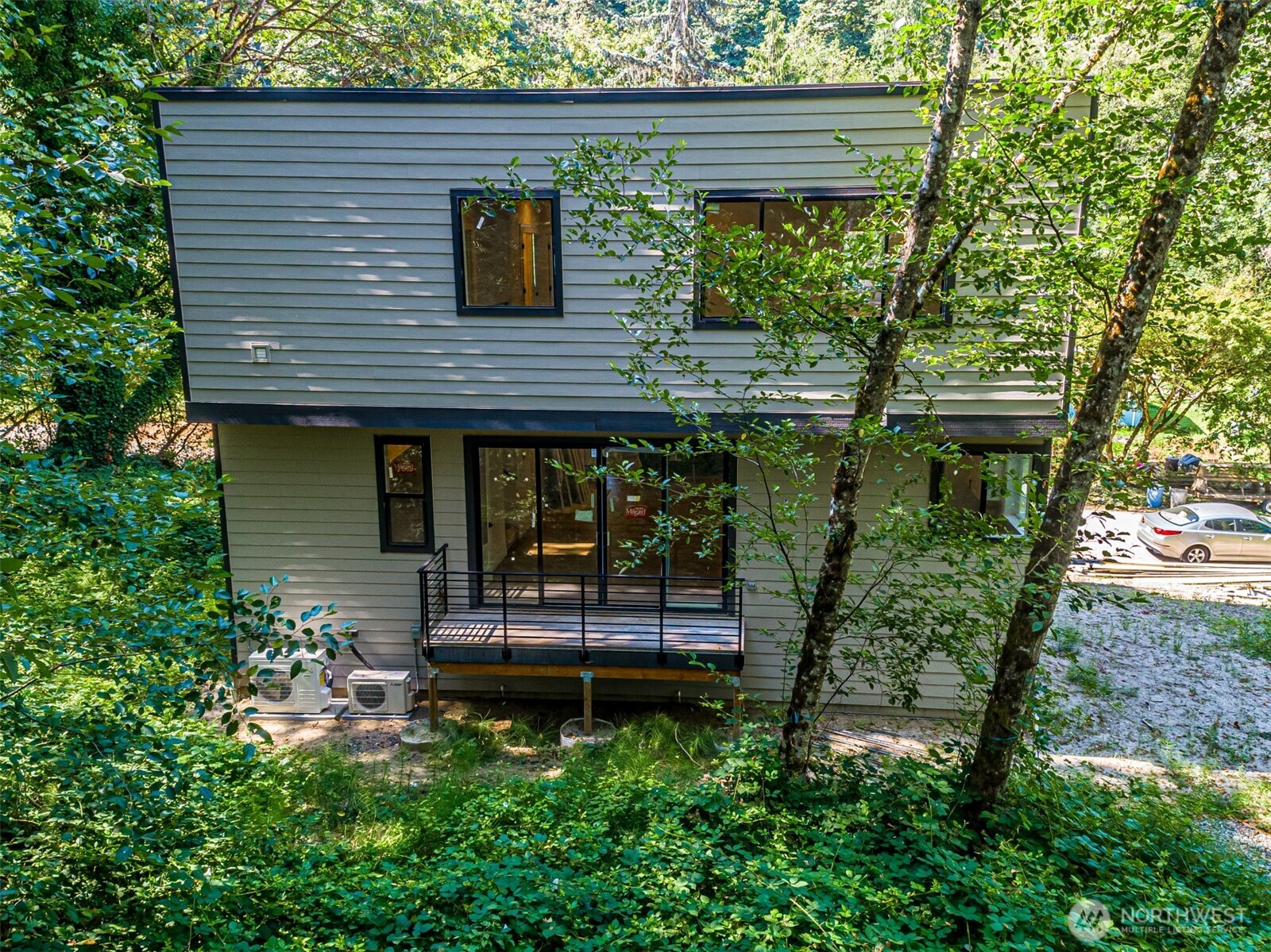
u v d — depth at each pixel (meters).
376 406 9.75
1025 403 8.95
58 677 6.43
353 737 9.68
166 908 4.61
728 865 5.11
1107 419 5.84
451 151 9.27
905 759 6.64
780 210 9.05
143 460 17.47
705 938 4.41
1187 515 18.11
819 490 9.80
